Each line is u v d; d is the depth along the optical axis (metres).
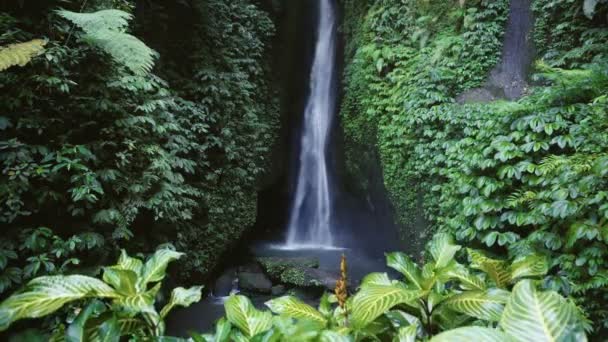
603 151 3.57
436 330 1.33
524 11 5.38
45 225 3.60
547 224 3.54
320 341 1.06
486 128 4.52
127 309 1.21
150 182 4.55
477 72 5.52
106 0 4.63
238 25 7.29
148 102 4.61
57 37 3.88
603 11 4.78
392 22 6.77
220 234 6.48
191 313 5.63
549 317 0.92
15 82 3.39
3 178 3.21
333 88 9.55
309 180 10.16
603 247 3.09
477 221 4.09
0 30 3.46
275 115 8.88
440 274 1.34
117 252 4.07
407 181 5.83
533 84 5.09
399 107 6.05
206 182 6.17
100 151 4.09
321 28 10.44
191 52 6.29
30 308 1.04
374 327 1.27
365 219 8.59
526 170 3.91
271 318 1.32
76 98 3.83
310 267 6.90
